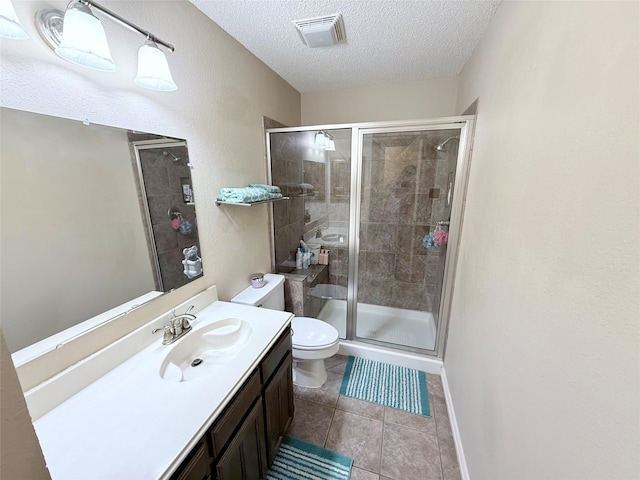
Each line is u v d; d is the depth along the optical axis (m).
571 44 0.65
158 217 1.17
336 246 2.66
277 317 1.34
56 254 0.82
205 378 0.93
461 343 1.54
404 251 2.54
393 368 2.12
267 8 1.30
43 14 0.74
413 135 2.06
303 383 1.91
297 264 2.64
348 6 1.28
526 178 0.86
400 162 2.32
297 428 1.59
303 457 1.41
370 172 2.39
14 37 0.65
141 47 0.94
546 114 0.76
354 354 2.27
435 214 2.35
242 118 1.74
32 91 0.74
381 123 1.95
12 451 0.36
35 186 0.76
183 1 1.23
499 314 1.01
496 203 1.13
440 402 1.78
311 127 2.07
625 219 0.46
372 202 2.48
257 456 1.10
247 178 1.83
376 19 1.39
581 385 0.55
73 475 0.61
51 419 0.75
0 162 0.69
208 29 1.39
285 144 2.29
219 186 1.55
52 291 0.81
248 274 1.92
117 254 1.00
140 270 1.09
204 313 1.37
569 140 0.64
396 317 2.70
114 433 0.72
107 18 0.91
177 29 1.20
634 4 0.46
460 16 1.35
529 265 0.81
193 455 0.73
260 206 2.04
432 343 2.31
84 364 0.87
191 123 1.32
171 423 0.75
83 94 0.86
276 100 2.18
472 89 1.72
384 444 1.49
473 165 1.60
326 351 1.71
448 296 1.94
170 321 1.16
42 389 0.77
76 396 0.84
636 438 0.42
